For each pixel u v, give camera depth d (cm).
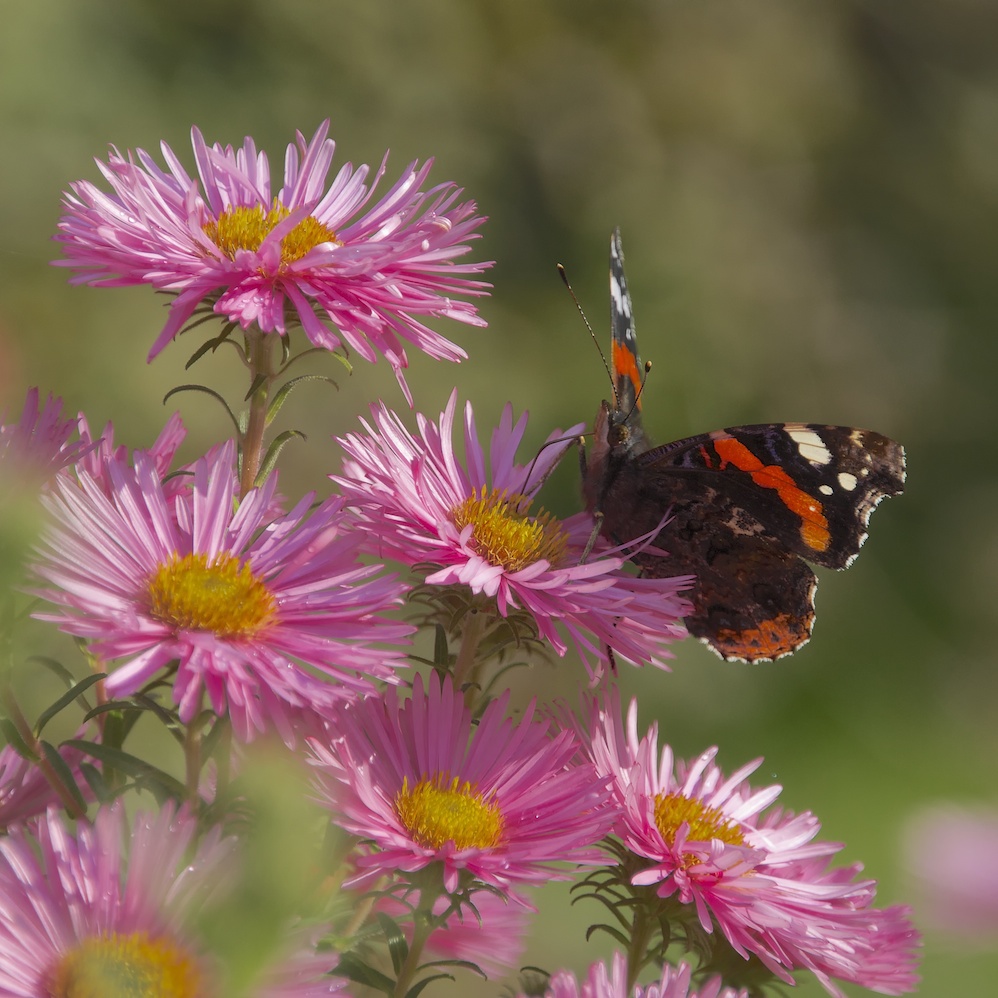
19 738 62
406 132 195
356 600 63
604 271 209
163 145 66
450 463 67
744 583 71
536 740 64
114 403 127
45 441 63
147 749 76
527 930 66
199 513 63
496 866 63
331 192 67
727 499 70
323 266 65
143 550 63
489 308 193
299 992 60
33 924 60
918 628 198
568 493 132
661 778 67
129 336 131
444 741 64
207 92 169
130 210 65
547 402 186
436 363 170
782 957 65
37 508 62
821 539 71
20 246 134
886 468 71
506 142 213
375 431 66
